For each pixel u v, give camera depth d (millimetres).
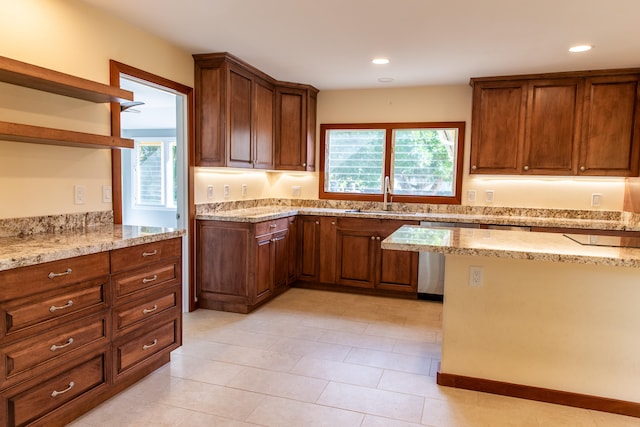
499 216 4316
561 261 1957
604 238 2475
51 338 1823
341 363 2703
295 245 4520
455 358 2408
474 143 4148
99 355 2084
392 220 4199
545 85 3922
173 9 2611
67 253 1863
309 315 3662
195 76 3584
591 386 2227
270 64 3824
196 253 3738
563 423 2078
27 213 2289
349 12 2635
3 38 2111
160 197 6652
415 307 3947
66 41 2439
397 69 3932
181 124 3543
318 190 5023
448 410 2172
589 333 2211
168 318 2568
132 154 6695
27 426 1740
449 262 2375
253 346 2953
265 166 4301
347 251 4379
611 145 3797
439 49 3324
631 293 2143
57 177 2439
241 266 3627
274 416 2084
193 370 2568
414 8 2547
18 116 2186
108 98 2502
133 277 2271
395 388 2391
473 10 2562
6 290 1629
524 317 2293
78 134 2178
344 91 4855
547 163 3969
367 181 4891
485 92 4098
